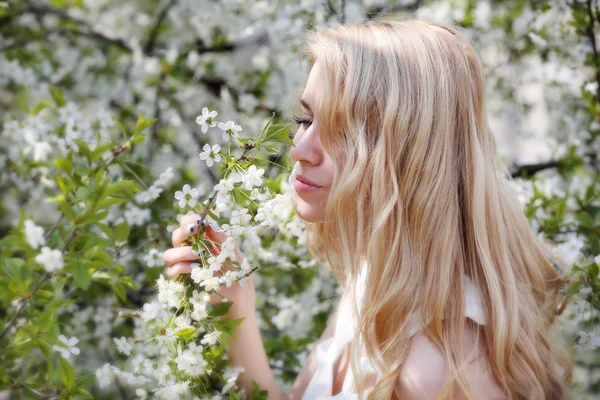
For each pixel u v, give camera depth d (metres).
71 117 1.61
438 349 1.05
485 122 1.20
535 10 2.34
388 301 1.08
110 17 2.89
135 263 2.02
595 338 1.42
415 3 2.52
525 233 1.28
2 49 2.49
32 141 1.64
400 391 1.05
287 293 2.16
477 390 1.04
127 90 2.65
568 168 2.17
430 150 1.11
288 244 1.72
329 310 2.12
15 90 2.51
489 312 1.09
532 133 2.84
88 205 1.09
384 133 1.11
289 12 2.51
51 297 1.21
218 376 1.23
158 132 2.63
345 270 1.22
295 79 2.52
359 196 1.13
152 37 2.75
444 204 1.11
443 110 1.12
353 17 2.40
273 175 1.91
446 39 1.18
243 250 1.64
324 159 1.17
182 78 2.60
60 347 1.09
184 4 2.70
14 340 1.11
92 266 1.11
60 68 2.65
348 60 1.14
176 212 1.50
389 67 1.13
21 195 2.18
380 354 1.08
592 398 2.10
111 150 1.35
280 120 2.54
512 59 2.62
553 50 2.29
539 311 1.19
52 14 2.59
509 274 1.13
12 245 1.05
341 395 1.22
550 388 1.15
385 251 1.10
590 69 2.15
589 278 1.38
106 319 2.04
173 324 1.12
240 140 1.08
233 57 2.69
